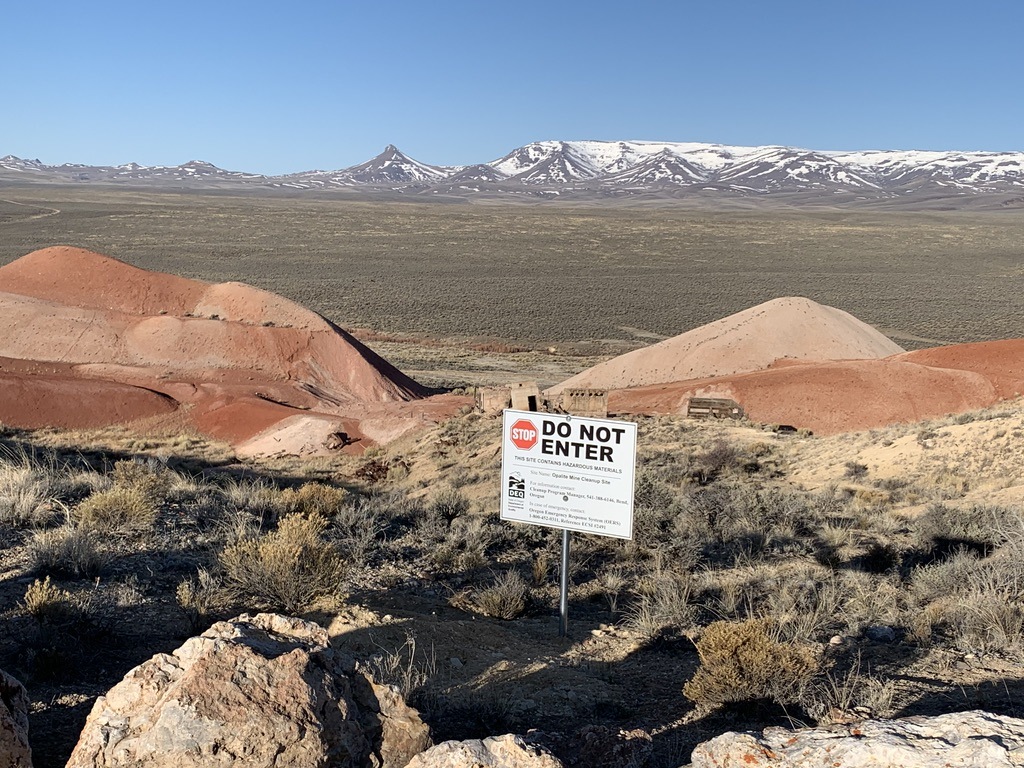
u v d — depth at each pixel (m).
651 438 31.42
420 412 41.81
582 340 86.94
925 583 11.05
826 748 4.29
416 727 4.95
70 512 12.38
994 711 6.23
